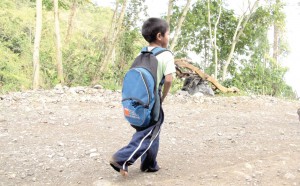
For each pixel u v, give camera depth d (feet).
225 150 18.19
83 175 14.73
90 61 43.16
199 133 21.03
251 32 68.74
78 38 55.83
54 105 25.39
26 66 58.18
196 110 26.89
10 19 68.13
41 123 21.17
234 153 17.75
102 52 47.47
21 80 48.14
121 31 53.42
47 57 42.83
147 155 14.30
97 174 14.80
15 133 19.31
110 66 46.44
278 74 57.62
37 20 34.88
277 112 27.61
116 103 26.94
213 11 67.67
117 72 45.42
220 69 71.46
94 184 13.87
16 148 17.30
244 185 13.97
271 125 23.44
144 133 13.47
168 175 14.84
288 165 15.92
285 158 16.70
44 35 60.44
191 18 64.44
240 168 15.47
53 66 42.22
